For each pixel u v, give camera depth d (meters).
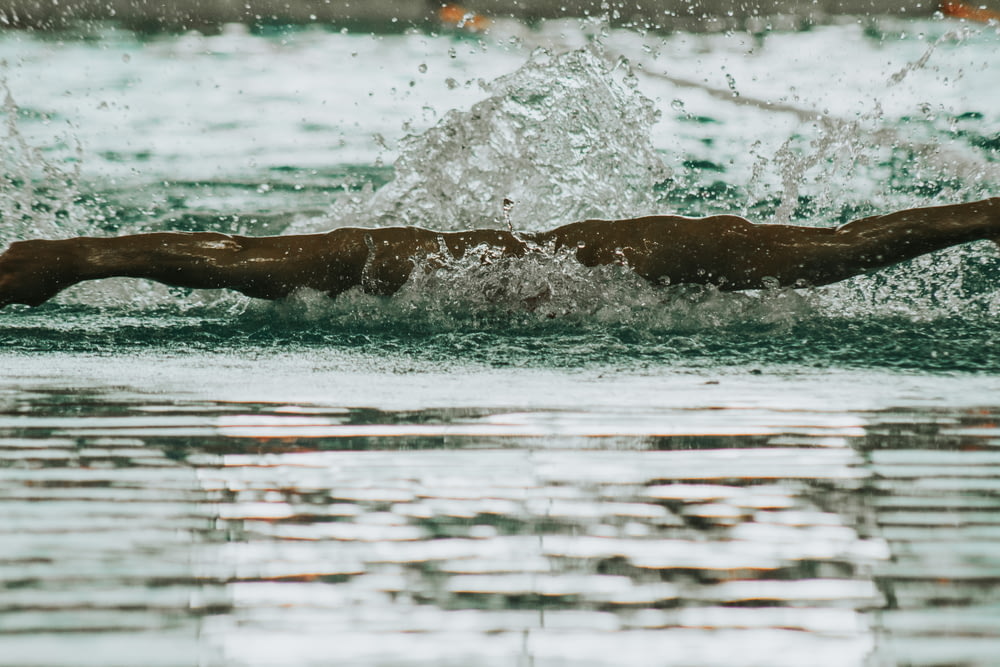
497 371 7.12
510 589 3.64
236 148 19.42
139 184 15.88
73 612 3.49
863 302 8.91
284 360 7.49
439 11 44.09
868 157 15.88
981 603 3.51
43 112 23.41
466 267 8.44
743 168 16.11
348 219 12.90
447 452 5.20
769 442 5.36
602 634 3.31
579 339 8.05
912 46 32.16
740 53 32.12
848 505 4.41
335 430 5.61
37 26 40.91
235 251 8.27
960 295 9.03
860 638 3.28
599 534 4.11
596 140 13.12
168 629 3.36
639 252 8.19
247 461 5.06
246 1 44.41
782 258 7.90
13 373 7.11
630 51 32.69
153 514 4.34
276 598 3.58
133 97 26.02
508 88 13.45
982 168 15.38
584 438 5.43
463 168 12.77
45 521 4.27
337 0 45.00
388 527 4.18
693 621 3.39
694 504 4.44
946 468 4.91
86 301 9.60
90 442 5.40
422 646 3.24
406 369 7.19
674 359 7.45
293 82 28.77
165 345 8.02
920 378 6.84
